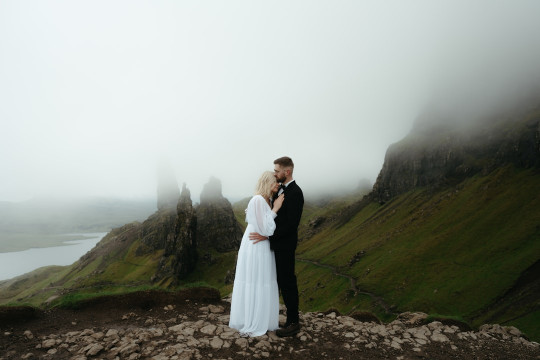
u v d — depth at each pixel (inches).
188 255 7662.4
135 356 261.3
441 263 4835.1
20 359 266.5
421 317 482.9
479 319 3420.3
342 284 5270.7
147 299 446.0
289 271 316.8
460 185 7667.3
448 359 300.4
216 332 317.4
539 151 6417.3
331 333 343.0
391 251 5890.8
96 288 7377.0
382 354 298.0
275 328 327.3
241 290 319.0
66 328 353.4
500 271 4067.4
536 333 2832.2
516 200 5698.8
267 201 328.2
